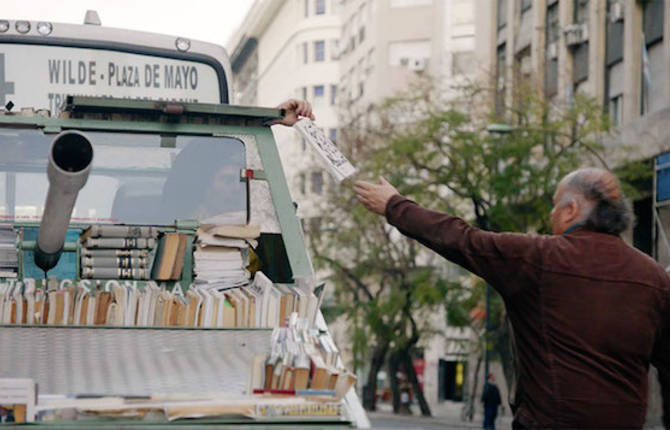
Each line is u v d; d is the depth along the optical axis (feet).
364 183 16.16
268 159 18.35
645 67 107.34
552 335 14.62
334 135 277.85
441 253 15.44
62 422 12.38
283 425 12.67
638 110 108.99
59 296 14.88
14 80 32.53
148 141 18.54
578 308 14.57
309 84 281.54
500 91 125.90
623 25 111.86
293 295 15.34
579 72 123.24
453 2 214.90
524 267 14.78
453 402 232.32
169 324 15.02
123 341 14.61
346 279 159.12
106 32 33.22
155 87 33.68
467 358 172.24
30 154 18.93
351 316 154.20
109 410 12.47
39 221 18.54
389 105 134.10
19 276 17.47
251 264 18.24
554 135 114.21
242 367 14.20
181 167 18.85
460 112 124.36
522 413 14.92
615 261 14.79
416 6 219.82
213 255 17.33
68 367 13.94
